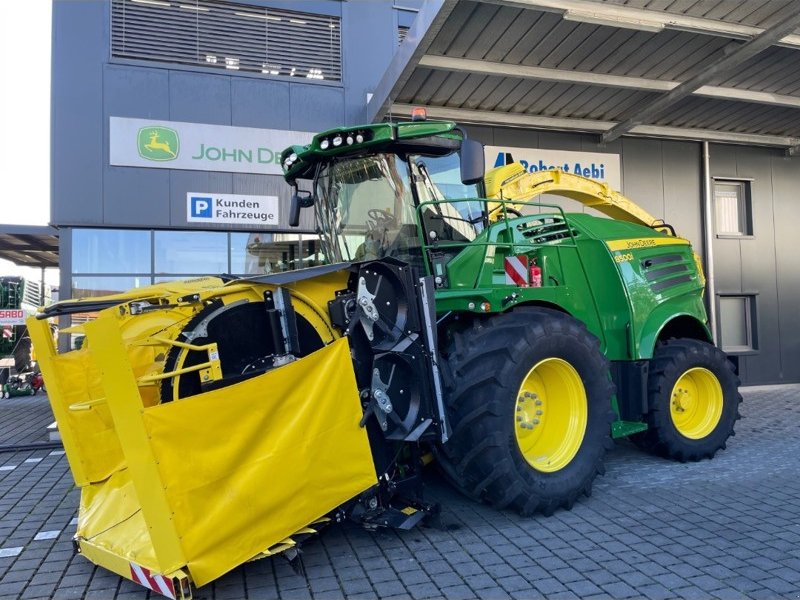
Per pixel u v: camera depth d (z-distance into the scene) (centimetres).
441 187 486
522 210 886
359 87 962
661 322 563
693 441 578
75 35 845
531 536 405
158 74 872
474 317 461
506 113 901
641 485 514
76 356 407
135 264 874
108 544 347
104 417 411
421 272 462
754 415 816
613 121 938
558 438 457
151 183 866
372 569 359
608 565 359
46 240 1227
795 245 1076
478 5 616
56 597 335
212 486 304
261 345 365
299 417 340
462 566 361
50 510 486
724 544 387
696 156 1030
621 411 551
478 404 405
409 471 418
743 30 666
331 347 360
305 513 342
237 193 898
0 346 1235
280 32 939
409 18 1002
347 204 498
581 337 454
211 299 350
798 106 871
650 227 686
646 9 636
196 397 300
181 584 289
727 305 1046
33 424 850
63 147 839
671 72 775
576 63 748
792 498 476
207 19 905
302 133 933
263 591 334
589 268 560
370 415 378
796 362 1061
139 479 292
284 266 927
